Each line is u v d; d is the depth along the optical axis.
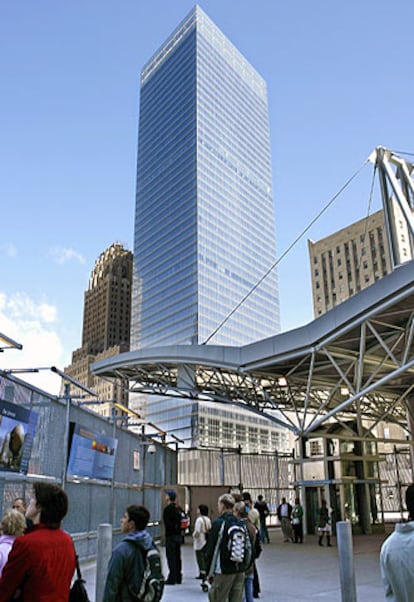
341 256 116.12
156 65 182.38
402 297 19.30
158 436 26.83
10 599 3.71
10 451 10.12
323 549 21.61
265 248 172.38
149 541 4.99
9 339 10.17
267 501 36.62
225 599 6.87
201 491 29.14
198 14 170.12
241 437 140.38
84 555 14.62
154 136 173.75
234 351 28.23
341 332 22.61
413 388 35.38
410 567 3.74
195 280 139.50
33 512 4.11
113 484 17.34
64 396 13.62
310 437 29.78
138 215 172.00
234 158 168.25
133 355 33.16
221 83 172.00
